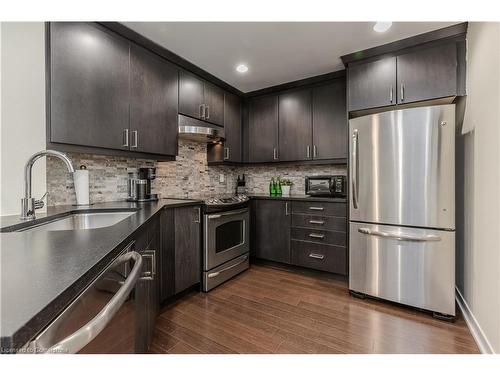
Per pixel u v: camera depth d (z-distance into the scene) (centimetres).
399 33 206
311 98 302
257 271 299
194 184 318
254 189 385
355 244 231
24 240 87
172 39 212
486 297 154
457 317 195
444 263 190
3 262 64
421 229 198
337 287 253
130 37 199
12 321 38
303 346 159
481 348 155
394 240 209
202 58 246
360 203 227
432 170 192
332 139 288
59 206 186
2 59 142
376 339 166
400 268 206
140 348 123
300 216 285
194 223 239
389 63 227
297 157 312
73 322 55
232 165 358
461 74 201
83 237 92
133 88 204
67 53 163
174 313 202
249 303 219
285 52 235
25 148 150
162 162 278
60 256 69
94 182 213
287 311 205
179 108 250
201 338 168
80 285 55
